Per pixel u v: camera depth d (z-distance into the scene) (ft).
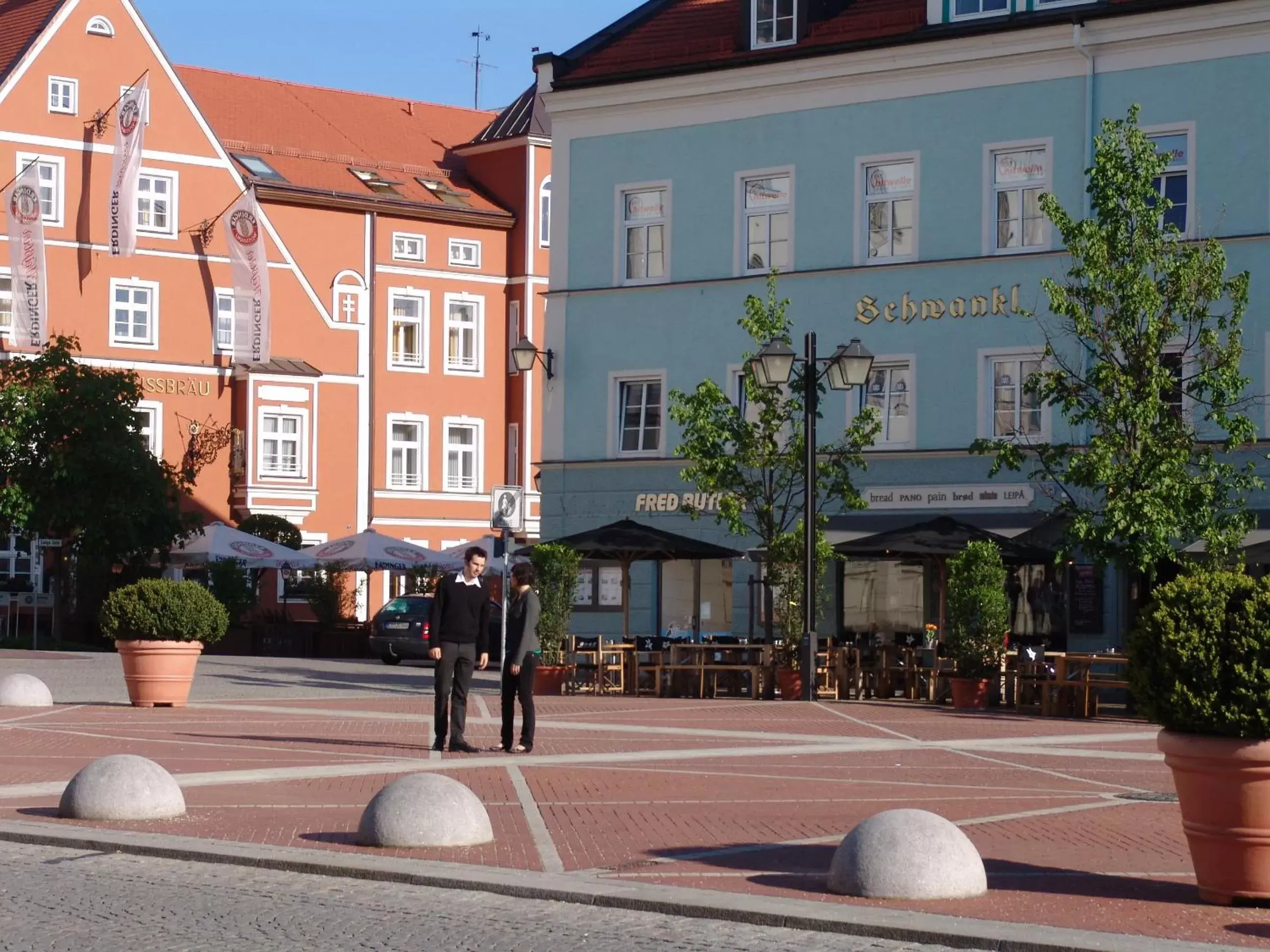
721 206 126.93
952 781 56.29
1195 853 34.78
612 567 130.11
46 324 182.80
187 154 194.90
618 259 130.72
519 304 216.54
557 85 131.95
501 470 216.95
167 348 192.34
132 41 192.13
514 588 64.80
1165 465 86.79
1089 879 37.45
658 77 128.47
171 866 39.55
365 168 214.90
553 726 76.84
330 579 171.01
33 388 158.71
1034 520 114.52
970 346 118.21
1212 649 33.96
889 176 121.70
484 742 68.59
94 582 167.94
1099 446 87.30
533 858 39.91
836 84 122.83
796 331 123.85
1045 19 114.93
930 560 105.40
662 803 50.06
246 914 33.91
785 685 96.48
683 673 100.58
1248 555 93.30
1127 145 90.43
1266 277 109.50
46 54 187.42
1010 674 91.04
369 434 205.05
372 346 207.72
